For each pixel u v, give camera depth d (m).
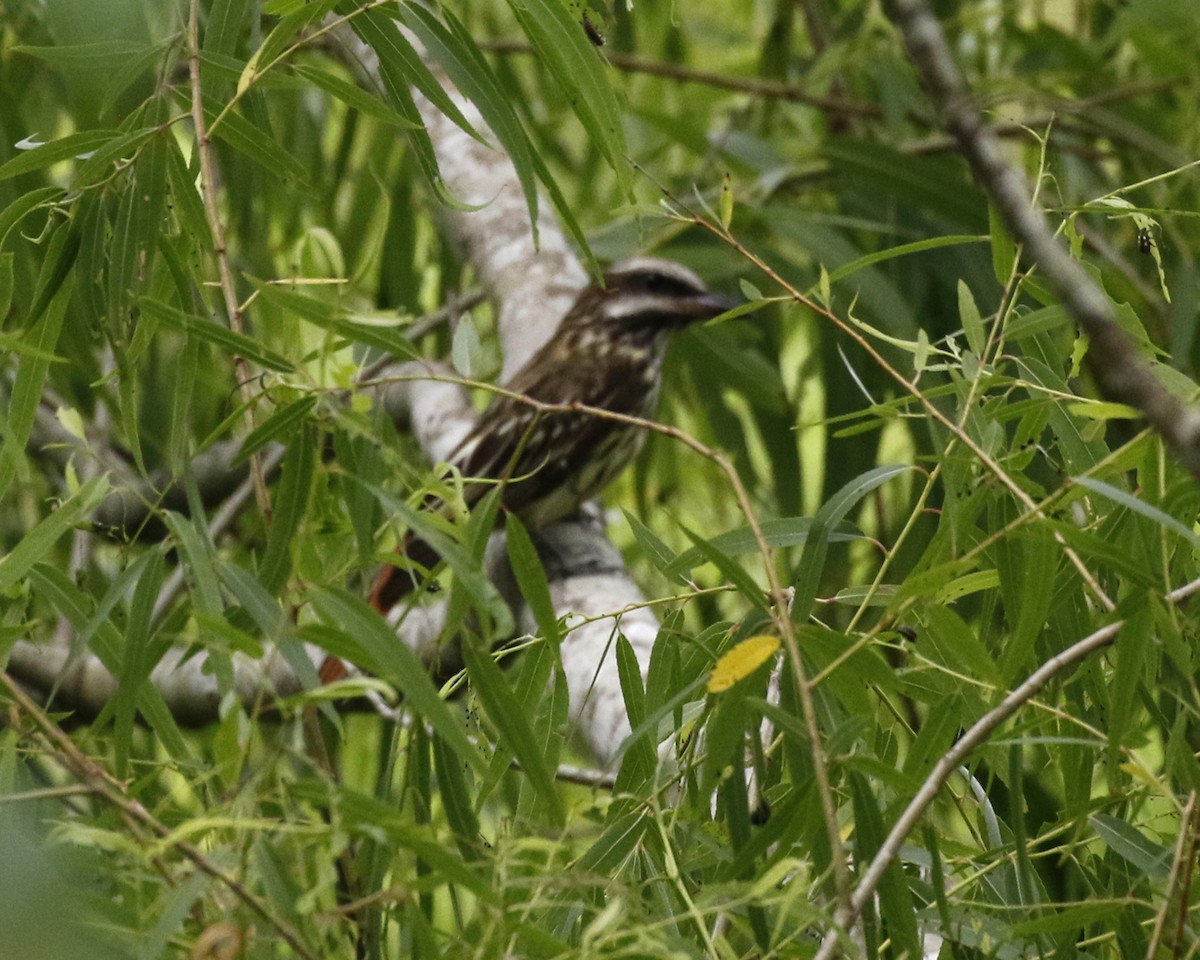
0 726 4.45
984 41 12.15
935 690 4.94
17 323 7.79
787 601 4.61
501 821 4.49
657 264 10.99
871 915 4.31
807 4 13.34
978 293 10.77
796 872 4.09
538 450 10.12
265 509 4.81
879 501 10.34
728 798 4.35
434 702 3.97
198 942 3.54
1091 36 12.91
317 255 5.55
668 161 13.43
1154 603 4.14
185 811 4.39
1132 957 4.56
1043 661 4.99
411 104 5.44
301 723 4.34
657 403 11.16
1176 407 3.25
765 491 11.66
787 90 12.37
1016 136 11.62
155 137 5.23
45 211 7.62
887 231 10.95
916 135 13.27
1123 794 4.66
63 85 9.84
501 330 10.90
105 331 5.33
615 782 5.03
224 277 4.88
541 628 4.59
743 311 5.07
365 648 3.94
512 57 13.92
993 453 4.68
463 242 11.20
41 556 4.54
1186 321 8.71
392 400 11.38
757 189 11.33
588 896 4.62
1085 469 4.89
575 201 13.05
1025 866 4.59
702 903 3.76
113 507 9.52
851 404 10.31
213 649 3.94
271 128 5.81
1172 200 10.16
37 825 4.47
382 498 4.16
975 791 5.21
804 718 4.15
